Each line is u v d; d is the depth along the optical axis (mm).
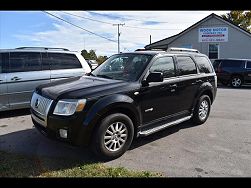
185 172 3918
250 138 5562
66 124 3873
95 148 4094
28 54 7051
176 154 4590
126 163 4188
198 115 6285
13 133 5512
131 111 4477
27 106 7027
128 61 5230
